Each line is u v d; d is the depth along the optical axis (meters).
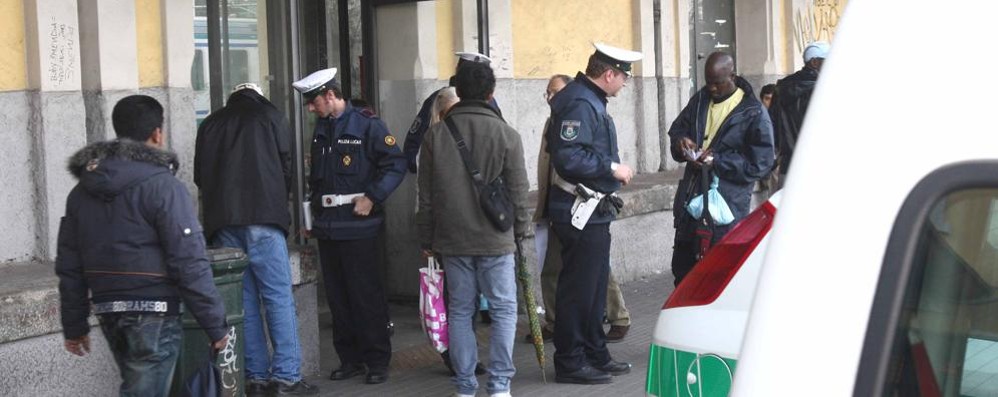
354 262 6.99
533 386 6.97
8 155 6.42
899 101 1.87
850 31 1.95
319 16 9.02
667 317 3.17
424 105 8.24
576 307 6.89
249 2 8.27
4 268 6.31
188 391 4.87
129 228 4.61
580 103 6.59
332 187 6.95
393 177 6.91
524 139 10.35
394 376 7.34
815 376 1.84
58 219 6.59
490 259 6.20
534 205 9.29
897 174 1.84
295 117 8.44
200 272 4.65
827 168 1.89
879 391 1.81
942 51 1.87
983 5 1.88
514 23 10.23
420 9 9.16
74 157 4.71
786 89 8.71
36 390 5.71
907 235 1.83
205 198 6.41
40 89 6.50
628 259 10.62
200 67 7.90
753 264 3.05
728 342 2.96
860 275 1.84
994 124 1.81
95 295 4.69
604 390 6.86
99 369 5.99
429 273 6.37
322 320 9.02
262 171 6.35
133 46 6.96
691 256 7.25
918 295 1.84
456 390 6.34
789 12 14.12
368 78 9.30
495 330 6.29
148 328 4.64
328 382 7.17
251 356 6.57
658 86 12.09
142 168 4.64
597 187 6.73
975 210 1.81
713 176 7.05
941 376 1.84
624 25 11.62
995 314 1.85
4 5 6.40
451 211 6.17
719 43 13.62
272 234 6.39
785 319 1.88
